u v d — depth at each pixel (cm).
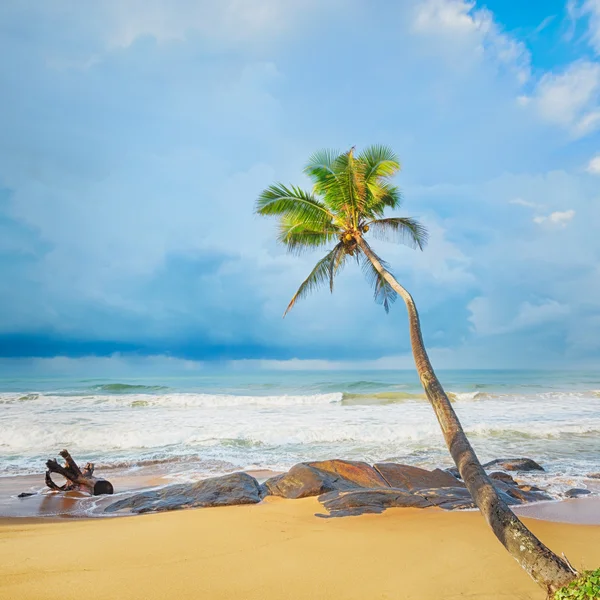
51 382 5419
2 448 1377
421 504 771
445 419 580
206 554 529
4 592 406
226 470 1139
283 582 448
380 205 1170
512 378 6284
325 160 1047
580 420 1955
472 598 412
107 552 529
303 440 1493
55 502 873
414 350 698
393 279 870
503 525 409
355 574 471
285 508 773
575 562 521
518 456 1295
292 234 1221
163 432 1574
